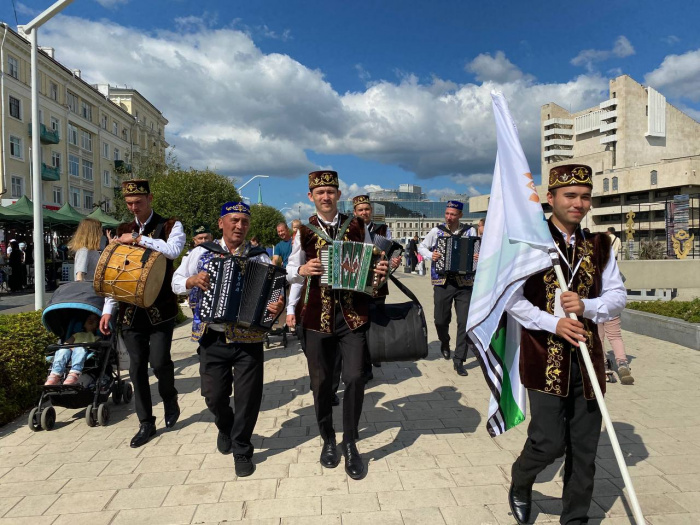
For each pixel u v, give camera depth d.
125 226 4.75
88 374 5.06
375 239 4.05
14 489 3.54
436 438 4.30
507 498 3.29
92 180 48.34
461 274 6.27
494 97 3.02
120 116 54.97
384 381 6.10
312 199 3.96
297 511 3.19
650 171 62.41
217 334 3.74
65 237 25.77
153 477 3.69
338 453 3.94
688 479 3.46
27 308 14.05
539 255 2.69
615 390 5.49
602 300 2.66
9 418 4.99
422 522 3.03
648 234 63.94
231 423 4.05
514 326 3.07
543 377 2.69
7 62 34.88
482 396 5.45
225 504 3.29
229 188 25.72
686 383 5.71
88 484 3.60
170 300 4.49
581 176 2.71
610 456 3.85
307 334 3.79
